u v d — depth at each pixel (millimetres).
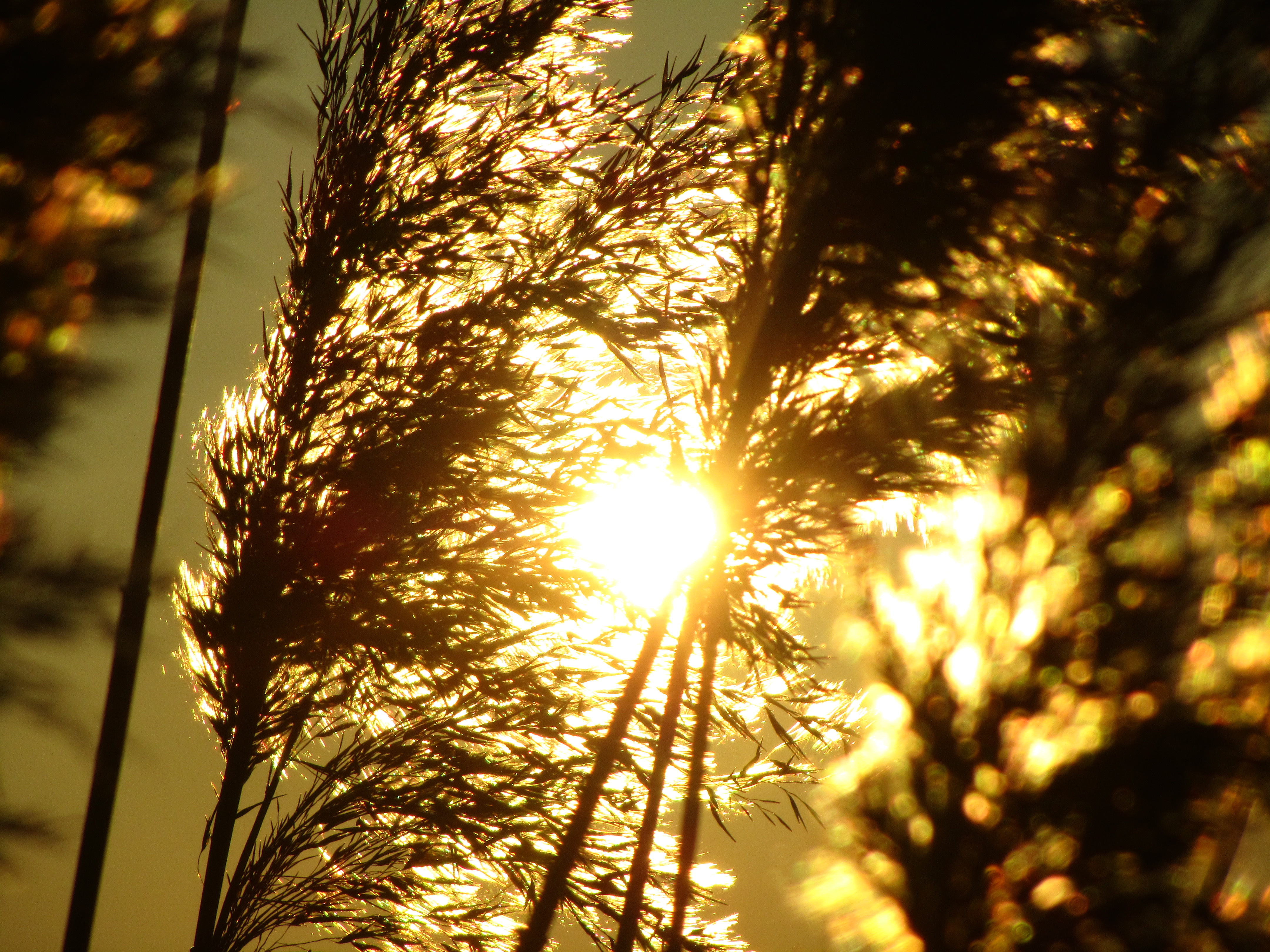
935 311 1713
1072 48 1640
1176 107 1186
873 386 1794
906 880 1128
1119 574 1080
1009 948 1071
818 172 1827
